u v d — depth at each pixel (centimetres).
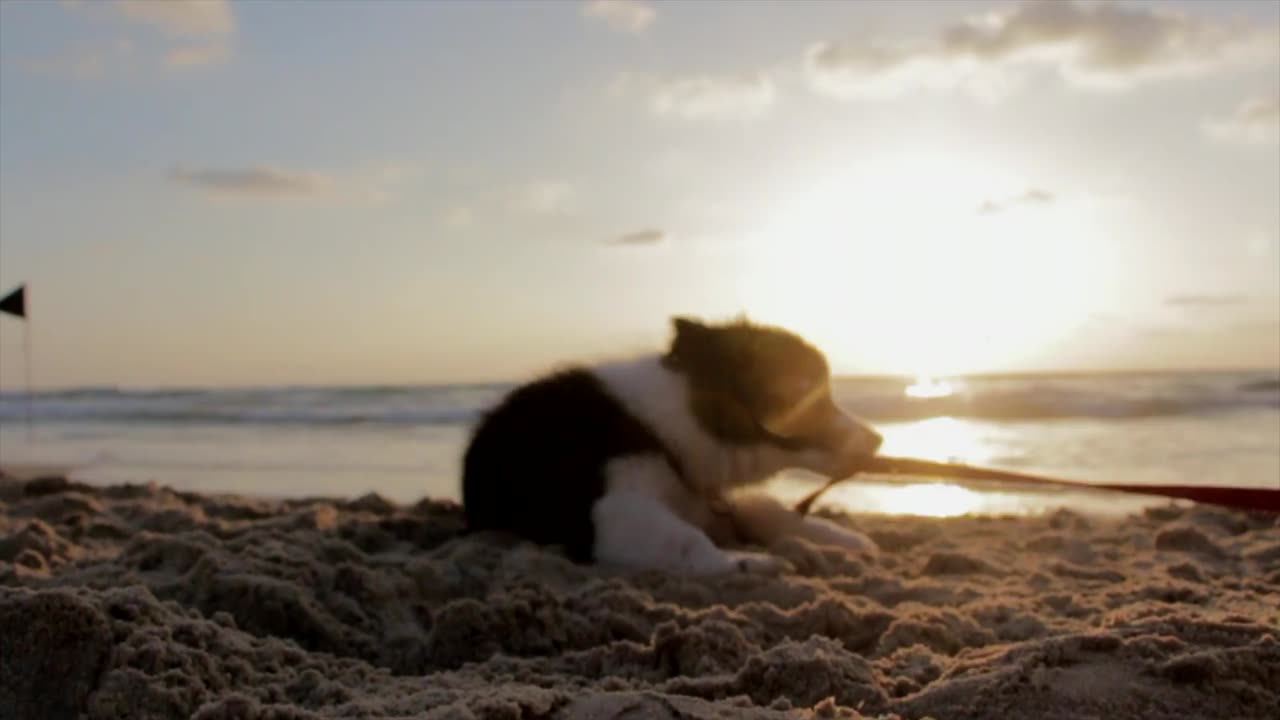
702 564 152
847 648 123
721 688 105
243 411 592
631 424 167
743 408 169
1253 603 127
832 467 172
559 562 151
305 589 129
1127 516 193
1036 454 305
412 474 293
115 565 141
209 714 93
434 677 113
